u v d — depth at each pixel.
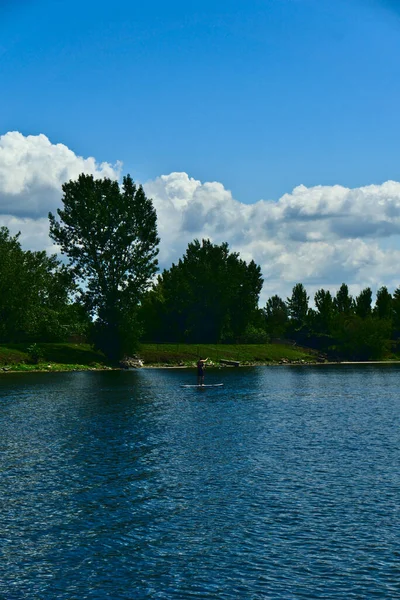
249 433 40.09
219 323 151.12
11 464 30.78
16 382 78.25
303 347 158.38
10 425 42.75
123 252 107.75
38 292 121.88
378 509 23.48
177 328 153.00
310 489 26.22
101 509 23.70
